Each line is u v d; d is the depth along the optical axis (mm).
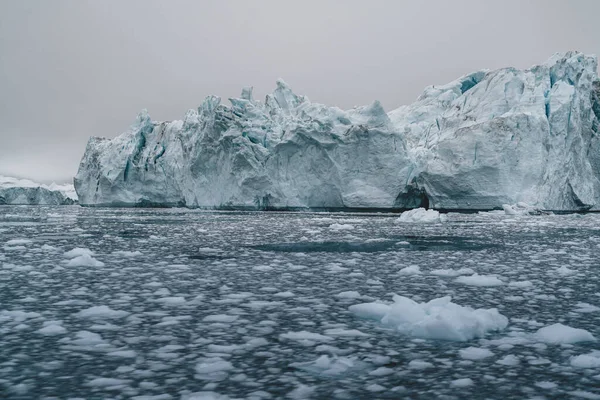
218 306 4879
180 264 8000
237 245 11391
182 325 4102
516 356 3328
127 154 52531
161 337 3709
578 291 5836
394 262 8547
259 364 3119
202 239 12953
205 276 6797
